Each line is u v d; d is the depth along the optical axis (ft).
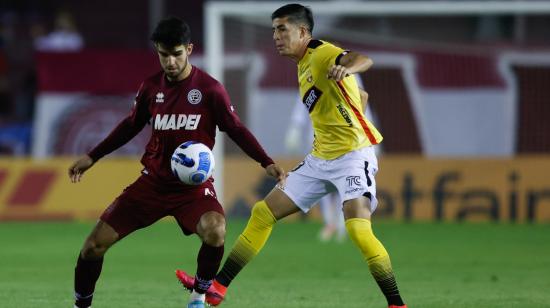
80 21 295.28
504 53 211.82
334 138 84.84
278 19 84.79
